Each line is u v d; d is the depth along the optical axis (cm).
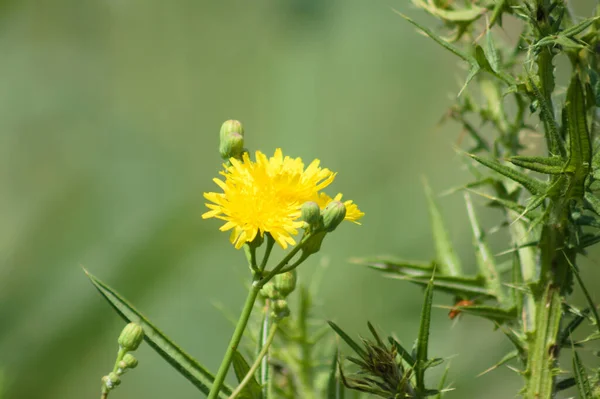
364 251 122
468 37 67
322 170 59
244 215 58
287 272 59
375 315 113
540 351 61
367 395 63
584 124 57
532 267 63
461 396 96
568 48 60
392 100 135
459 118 67
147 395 115
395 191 129
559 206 59
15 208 132
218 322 121
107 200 132
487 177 65
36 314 118
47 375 114
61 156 137
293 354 66
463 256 115
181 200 133
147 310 121
